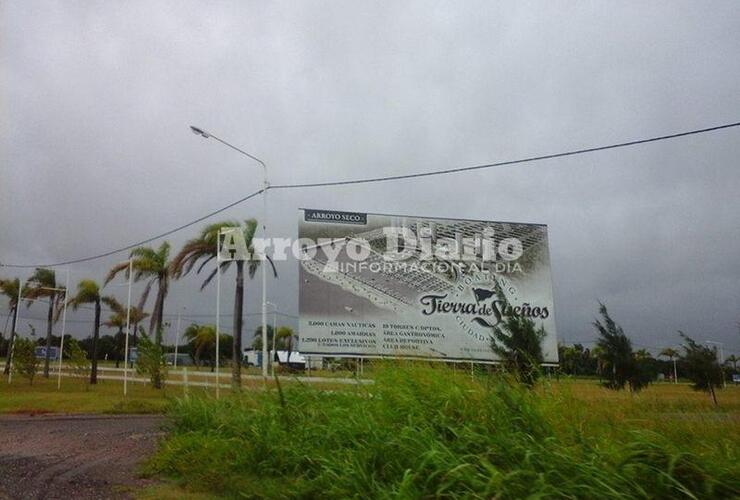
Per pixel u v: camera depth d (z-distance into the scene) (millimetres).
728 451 6211
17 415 21750
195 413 12359
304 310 25844
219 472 8875
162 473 9688
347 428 8359
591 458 6008
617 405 8477
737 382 36406
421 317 26703
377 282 26594
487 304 27359
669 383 29766
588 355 27094
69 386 36938
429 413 8062
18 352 37969
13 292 46938
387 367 10367
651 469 5629
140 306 33719
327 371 12445
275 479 8383
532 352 19703
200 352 55594
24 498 8109
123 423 18672
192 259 27938
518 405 7449
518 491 5633
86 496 8227
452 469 6062
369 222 27016
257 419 10258
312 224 26531
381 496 6492
